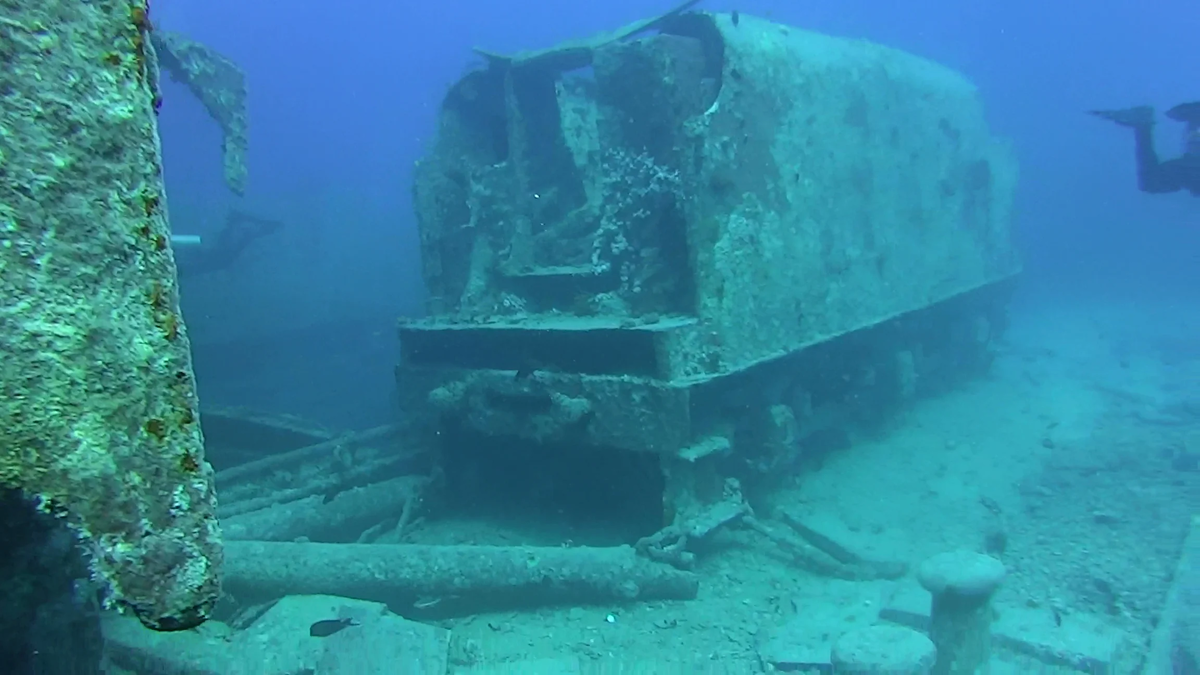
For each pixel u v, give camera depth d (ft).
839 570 17.33
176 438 4.07
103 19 3.92
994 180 33.47
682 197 18.06
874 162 24.50
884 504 21.01
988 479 22.61
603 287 20.75
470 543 19.67
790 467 21.48
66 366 3.76
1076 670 12.85
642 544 16.79
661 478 18.24
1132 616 14.56
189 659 12.83
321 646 13.26
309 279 77.56
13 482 3.65
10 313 3.62
